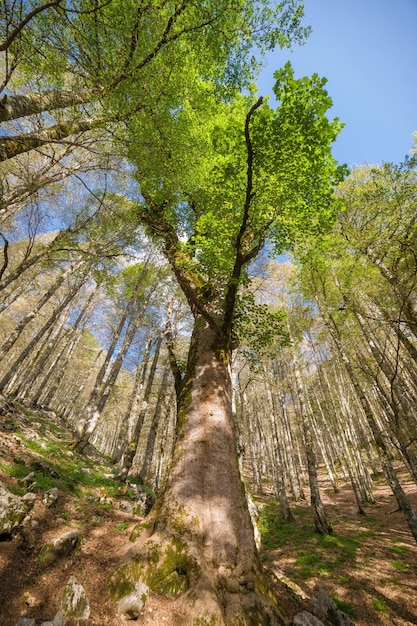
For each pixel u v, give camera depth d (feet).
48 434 39.11
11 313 74.64
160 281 58.70
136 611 11.90
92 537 18.43
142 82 17.62
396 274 23.07
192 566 13.46
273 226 21.99
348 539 33.04
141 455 100.27
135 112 18.26
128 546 15.57
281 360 62.59
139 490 37.60
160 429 71.05
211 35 19.62
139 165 20.44
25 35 13.73
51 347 58.08
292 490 59.57
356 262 34.45
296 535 35.68
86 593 12.90
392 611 20.27
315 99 15.90
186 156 21.89
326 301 40.93
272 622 12.83
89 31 15.47
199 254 23.06
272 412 54.44
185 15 18.10
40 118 16.79
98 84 16.81
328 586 23.63
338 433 77.25
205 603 12.14
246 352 27.17
